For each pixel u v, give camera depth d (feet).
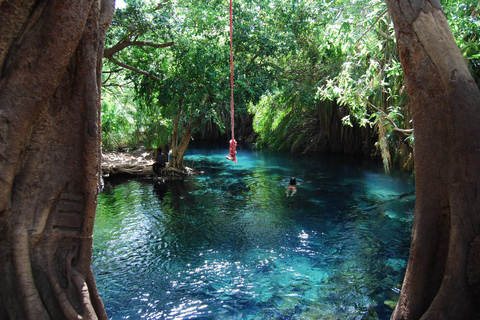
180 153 51.83
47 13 9.18
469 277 8.88
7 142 8.94
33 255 9.85
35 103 9.26
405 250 23.04
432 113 9.75
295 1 45.14
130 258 22.33
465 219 9.02
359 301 17.10
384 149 40.27
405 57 10.16
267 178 48.14
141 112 62.28
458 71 9.51
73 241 10.55
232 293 18.07
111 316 16.10
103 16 11.16
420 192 10.05
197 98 42.37
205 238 25.76
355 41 24.26
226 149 87.04
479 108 9.37
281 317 15.93
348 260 21.74
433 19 9.84
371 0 24.88
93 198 10.61
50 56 9.20
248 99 44.98
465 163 9.18
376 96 37.58
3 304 9.27
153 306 16.90
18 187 9.68
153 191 40.96
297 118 71.00
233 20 42.01
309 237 25.68
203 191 40.75
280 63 57.77
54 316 9.71
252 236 26.05
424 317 9.34
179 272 20.40
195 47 37.06
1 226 9.29
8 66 9.11
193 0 37.58
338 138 70.13
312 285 18.78
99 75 11.06
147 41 39.93
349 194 37.93
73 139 10.39
